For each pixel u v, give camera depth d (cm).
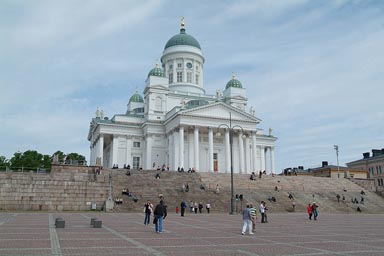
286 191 6725
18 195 4994
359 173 11644
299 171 12656
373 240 2161
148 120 9562
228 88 10906
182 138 8656
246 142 9325
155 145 9562
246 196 6100
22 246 1727
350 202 6806
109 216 4144
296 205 6056
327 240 2145
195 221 3612
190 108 8819
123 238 2112
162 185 6103
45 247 1708
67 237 2112
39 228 2625
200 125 8831
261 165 11038
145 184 6006
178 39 11381
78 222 3209
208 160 8981
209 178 6912
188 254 1573
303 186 7325
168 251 1648
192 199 5644
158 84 10025
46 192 5094
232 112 9212
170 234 2380
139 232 2473
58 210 5066
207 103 9788
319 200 6594
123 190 5500
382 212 6475
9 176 5353
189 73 11188
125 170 6625
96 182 5331
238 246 1838
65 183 5191
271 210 5703
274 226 3203
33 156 11612
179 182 6359
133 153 9769
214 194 5962
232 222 3503
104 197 5319
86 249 1669
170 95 10175
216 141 9400
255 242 2012
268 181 7294
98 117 10619
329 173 11669
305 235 2431
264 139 11238
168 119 9256
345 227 3145
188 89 10831
